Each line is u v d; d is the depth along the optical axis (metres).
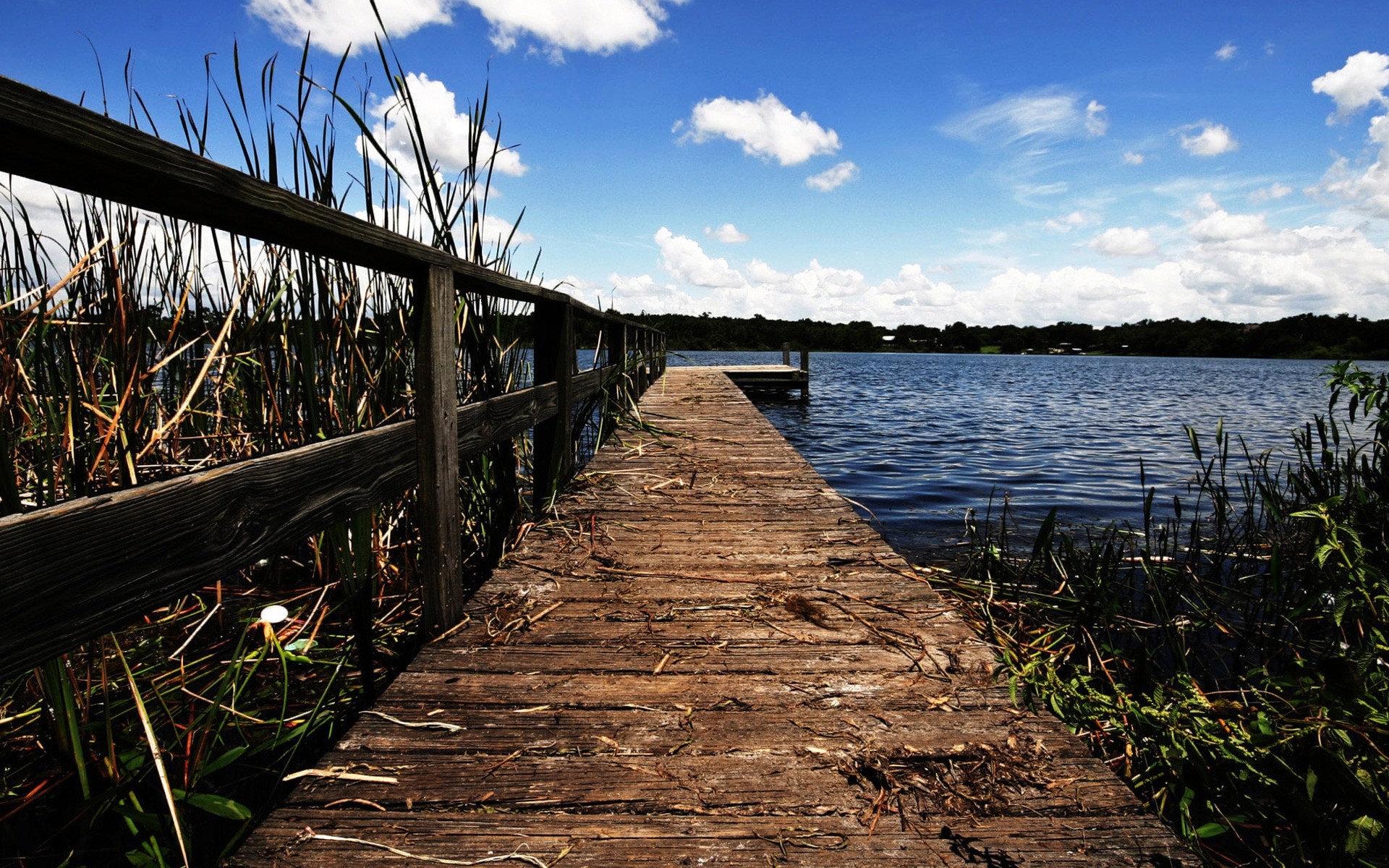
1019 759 1.28
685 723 1.40
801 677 1.60
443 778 1.21
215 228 1.29
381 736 1.34
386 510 2.38
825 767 1.26
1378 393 2.86
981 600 2.84
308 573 2.46
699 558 2.43
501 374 2.86
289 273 1.86
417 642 2.04
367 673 1.68
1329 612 2.36
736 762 1.27
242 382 2.19
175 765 1.46
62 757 1.38
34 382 1.72
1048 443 9.74
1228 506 3.80
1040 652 2.28
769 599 2.06
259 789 1.48
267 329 1.96
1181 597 3.04
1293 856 1.54
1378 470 2.97
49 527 0.79
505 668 1.63
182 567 1.00
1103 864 1.03
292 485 1.27
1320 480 3.20
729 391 9.12
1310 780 1.36
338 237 1.38
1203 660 2.61
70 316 1.75
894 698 1.51
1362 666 1.70
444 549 1.85
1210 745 1.65
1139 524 4.96
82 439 1.69
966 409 15.27
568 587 2.15
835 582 2.20
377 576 2.29
